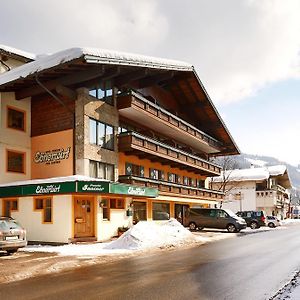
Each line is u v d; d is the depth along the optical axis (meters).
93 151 23.91
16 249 16.16
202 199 38.94
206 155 45.50
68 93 23.28
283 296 7.88
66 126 24.20
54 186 20.55
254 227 40.09
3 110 24.42
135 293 8.49
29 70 23.11
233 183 67.88
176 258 14.58
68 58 21.20
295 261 13.65
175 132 33.81
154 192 26.70
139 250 17.20
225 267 12.23
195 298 8.01
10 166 24.52
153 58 26.09
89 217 21.69
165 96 35.41
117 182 23.86
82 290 8.84
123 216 24.62
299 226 47.59
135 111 27.23
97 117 24.53
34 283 9.76
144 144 27.69
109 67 23.00
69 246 18.80
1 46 26.84
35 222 21.53
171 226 22.77
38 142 25.45
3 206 22.88
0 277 10.65
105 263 13.35
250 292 8.54
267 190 66.06
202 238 23.84
